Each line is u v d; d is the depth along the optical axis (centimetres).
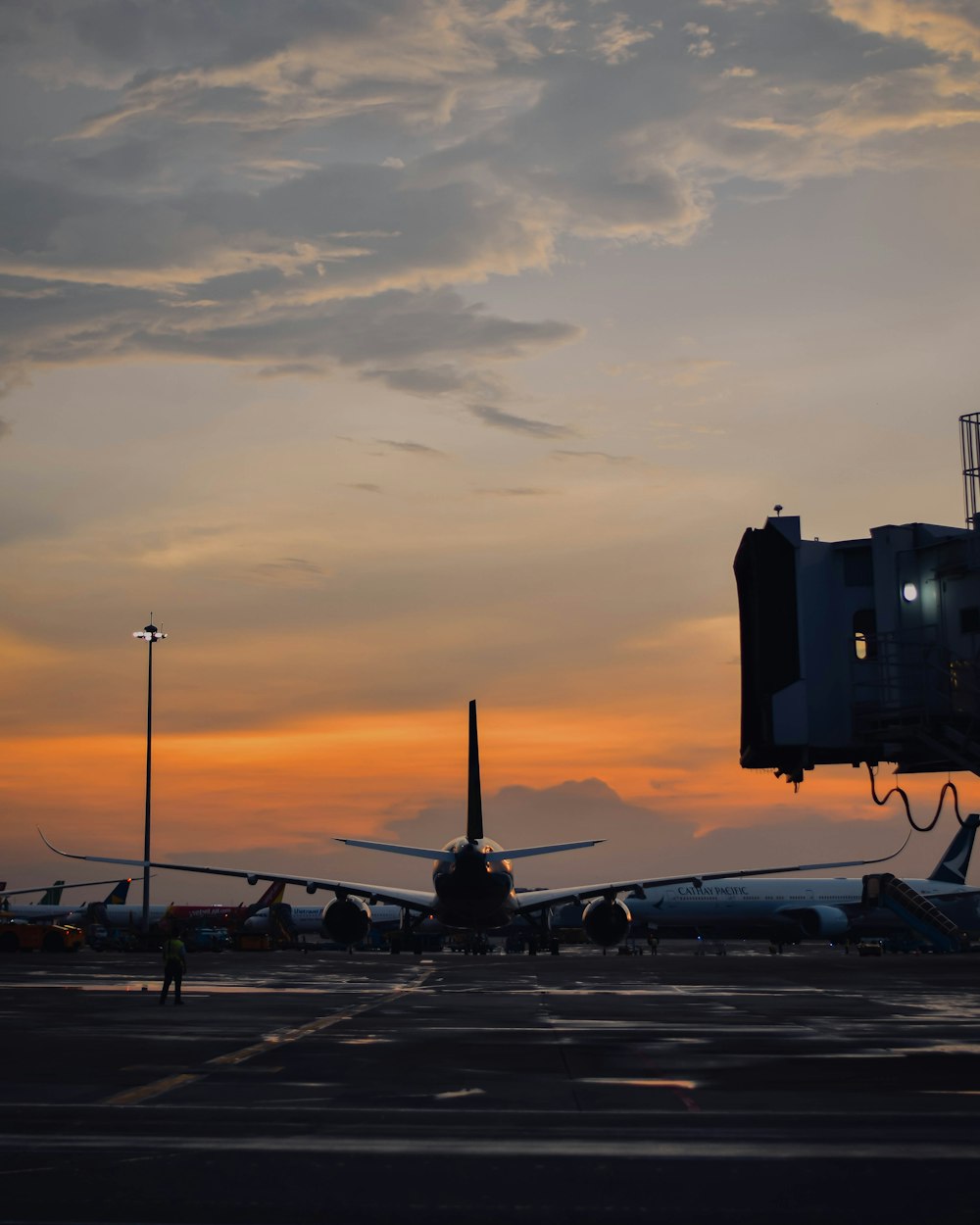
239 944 9812
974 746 3491
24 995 3481
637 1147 1171
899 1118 1330
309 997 3391
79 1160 1102
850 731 3809
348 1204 942
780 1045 2083
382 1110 1382
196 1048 2041
